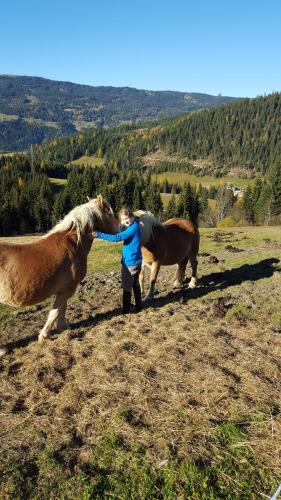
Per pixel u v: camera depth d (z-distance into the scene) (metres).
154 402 4.68
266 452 3.91
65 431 4.24
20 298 6.02
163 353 5.79
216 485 3.56
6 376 5.42
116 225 7.45
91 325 7.38
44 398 4.89
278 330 6.78
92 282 11.65
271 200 64.62
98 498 3.39
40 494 3.45
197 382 5.06
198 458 3.82
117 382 5.08
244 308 7.87
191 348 5.98
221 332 6.63
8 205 78.12
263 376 5.24
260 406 4.57
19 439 4.14
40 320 8.36
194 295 9.37
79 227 6.66
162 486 3.54
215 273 11.88
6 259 5.73
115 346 6.05
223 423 4.29
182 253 9.75
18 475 3.62
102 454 3.89
